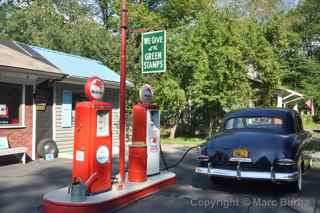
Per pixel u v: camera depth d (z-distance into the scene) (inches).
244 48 1001.5
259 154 306.5
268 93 1185.4
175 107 918.4
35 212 263.1
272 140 315.9
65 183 362.6
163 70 337.1
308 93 1019.3
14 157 490.9
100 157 282.4
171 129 994.1
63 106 578.9
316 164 509.4
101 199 264.8
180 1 1114.7
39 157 530.0
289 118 354.0
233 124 362.6
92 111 275.7
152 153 355.9
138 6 1040.8
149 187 318.0
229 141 323.6
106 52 944.3
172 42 924.6
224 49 879.1
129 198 289.1
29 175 403.5
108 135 289.7
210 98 887.1
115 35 1027.9
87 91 279.6
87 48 952.9
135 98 910.4
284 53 1549.0
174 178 363.6
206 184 364.8
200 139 954.7
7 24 1203.9
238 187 352.2
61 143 577.0
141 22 998.4
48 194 276.4
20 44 619.5
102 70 677.3
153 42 343.6
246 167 309.4
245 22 1139.3
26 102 514.9
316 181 388.2
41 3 1163.9
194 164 501.4
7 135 485.4
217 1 1582.2
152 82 906.7
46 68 512.1
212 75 886.4
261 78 1134.4
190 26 1087.0
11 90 494.9
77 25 1027.9
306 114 1674.5
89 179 273.0
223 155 317.1
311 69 1032.2
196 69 885.8
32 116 523.8
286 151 304.3
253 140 318.0
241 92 918.4
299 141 329.4
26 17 1151.0
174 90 890.7
